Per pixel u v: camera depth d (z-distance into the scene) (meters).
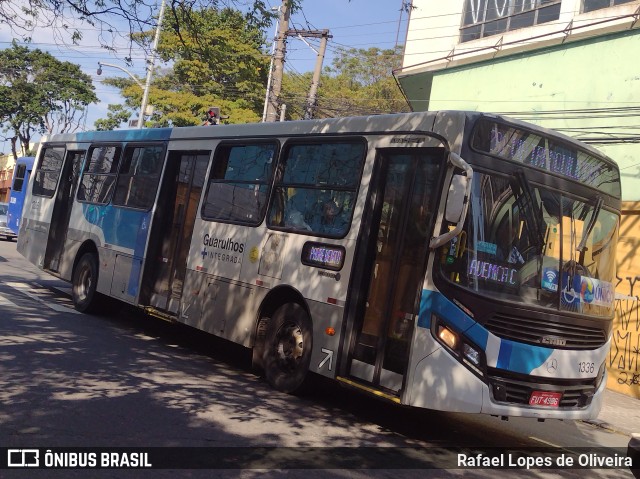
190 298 8.95
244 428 5.87
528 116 14.41
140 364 8.00
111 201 11.20
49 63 41.41
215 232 8.79
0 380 6.48
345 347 6.64
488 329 5.81
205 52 9.94
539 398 5.97
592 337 6.48
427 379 5.77
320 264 7.11
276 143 8.20
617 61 12.87
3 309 10.62
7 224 26.70
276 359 7.62
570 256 6.44
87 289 11.51
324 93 37.41
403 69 17.94
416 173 6.38
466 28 16.56
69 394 6.26
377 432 6.45
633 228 12.12
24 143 43.97
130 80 37.09
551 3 14.36
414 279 6.12
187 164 9.81
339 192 7.14
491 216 6.01
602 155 6.95
